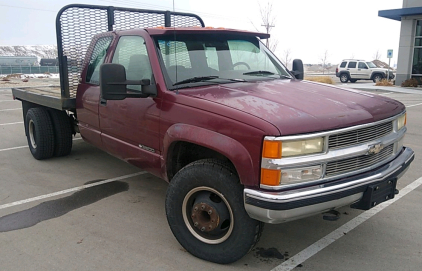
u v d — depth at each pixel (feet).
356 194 9.65
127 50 13.85
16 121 34.91
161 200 15.33
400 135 11.36
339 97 11.23
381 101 11.52
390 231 12.37
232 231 9.90
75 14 17.42
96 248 11.48
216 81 12.34
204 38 13.53
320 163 9.16
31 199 15.46
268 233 12.33
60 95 19.53
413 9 69.92
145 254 11.10
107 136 14.97
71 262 10.73
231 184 9.63
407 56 75.00
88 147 23.84
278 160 8.75
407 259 10.69
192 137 10.25
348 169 9.75
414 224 12.84
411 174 17.95
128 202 15.11
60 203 15.02
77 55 17.67
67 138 20.72
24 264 10.65
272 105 9.92
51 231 12.63
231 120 9.50
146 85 11.71
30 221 13.41
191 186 10.42
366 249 11.27
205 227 10.36
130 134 13.33
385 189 10.35
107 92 11.02
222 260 10.30
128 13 19.27
